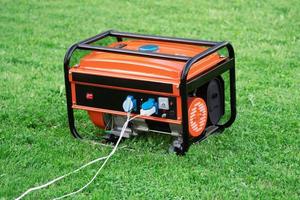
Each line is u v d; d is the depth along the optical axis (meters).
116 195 4.01
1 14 7.57
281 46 6.55
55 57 6.23
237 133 4.71
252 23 7.29
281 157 4.39
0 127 4.81
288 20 7.38
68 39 6.79
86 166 4.29
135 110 4.39
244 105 5.19
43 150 4.49
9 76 5.73
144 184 4.11
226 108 5.12
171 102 4.27
